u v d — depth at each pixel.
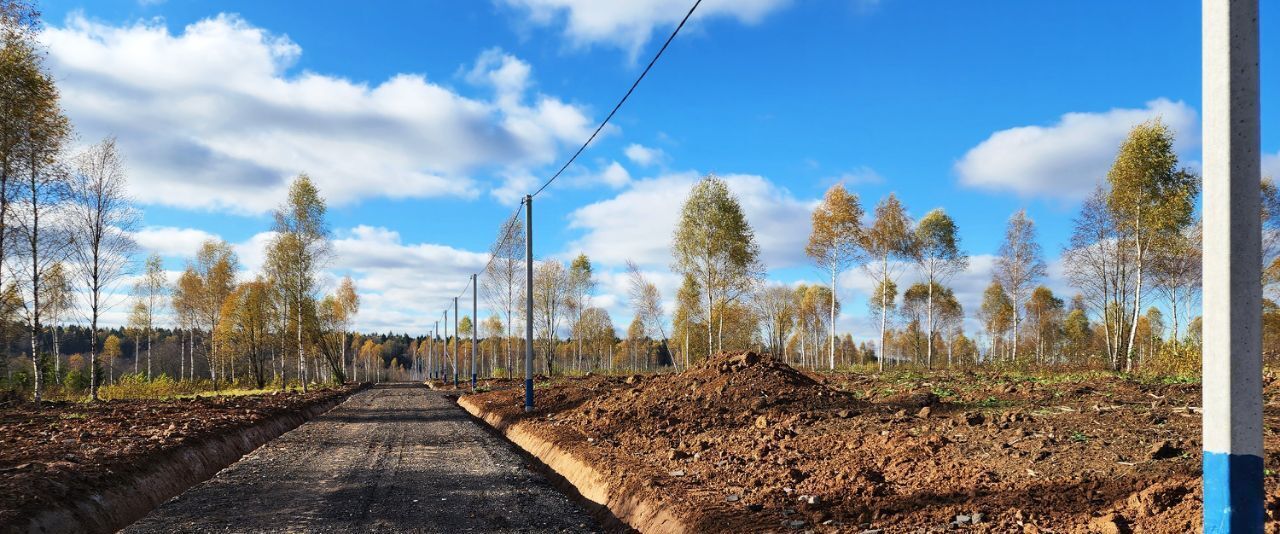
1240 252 3.18
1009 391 13.80
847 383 21.05
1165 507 5.27
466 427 19.22
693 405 14.63
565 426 15.23
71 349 88.88
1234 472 3.15
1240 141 3.18
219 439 13.21
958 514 6.14
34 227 20.33
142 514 8.55
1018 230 36.00
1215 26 3.26
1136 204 25.98
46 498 7.25
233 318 45.94
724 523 6.68
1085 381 16.02
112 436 12.51
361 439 16.03
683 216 34.69
